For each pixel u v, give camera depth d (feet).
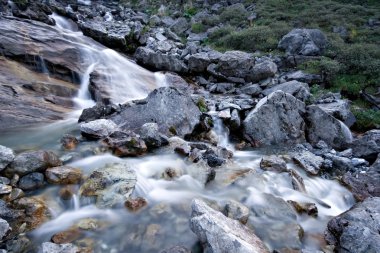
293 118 33.12
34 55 39.68
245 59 49.34
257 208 19.44
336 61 51.24
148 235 16.28
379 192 24.11
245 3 91.66
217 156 25.72
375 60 50.39
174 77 49.96
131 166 21.77
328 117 33.32
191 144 27.37
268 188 22.11
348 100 44.01
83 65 44.16
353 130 38.68
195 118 30.99
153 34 70.44
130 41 60.39
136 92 42.42
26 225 16.15
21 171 19.13
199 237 14.76
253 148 31.58
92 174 19.67
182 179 21.97
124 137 25.25
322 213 20.80
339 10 78.07
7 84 33.37
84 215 17.48
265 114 32.50
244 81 49.60
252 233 16.15
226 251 13.46
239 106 35.83
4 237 15.06
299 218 19.70
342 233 16.93
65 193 18.74
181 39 74.08
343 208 22.39
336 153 31.14
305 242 17.51
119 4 104.22
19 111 30.81
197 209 16.08
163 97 29.89
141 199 18.61
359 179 25.62
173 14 90.53
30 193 18.54
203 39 72.54
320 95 43.57
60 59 42.11
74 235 15.89
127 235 16.21
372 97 44.42
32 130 28.71
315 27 69.87
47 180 19.49
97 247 15.30
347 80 48.80
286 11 82.43
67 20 63.82
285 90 42.27
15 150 23.81
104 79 41.39
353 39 63.46
